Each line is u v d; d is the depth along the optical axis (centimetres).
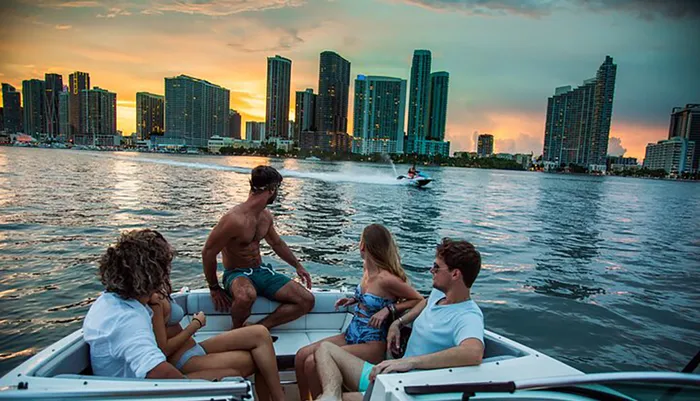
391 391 194
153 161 7581
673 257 1370
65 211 1716
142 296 228
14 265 920
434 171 11006
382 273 316
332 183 3853
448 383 201
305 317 402
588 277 1044
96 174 4016
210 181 3697
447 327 252
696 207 3788
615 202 3900
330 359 261
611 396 201
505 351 268
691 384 197
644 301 863
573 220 2298
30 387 187
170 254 239
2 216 1545
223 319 390
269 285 384
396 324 297
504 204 3000
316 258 1092
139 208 1889
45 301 721
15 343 574
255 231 390
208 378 262
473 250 255
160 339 254
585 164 17825
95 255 1024
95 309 224
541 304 804
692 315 786
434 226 1775
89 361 245
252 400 190
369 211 2136
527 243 1496
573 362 586
